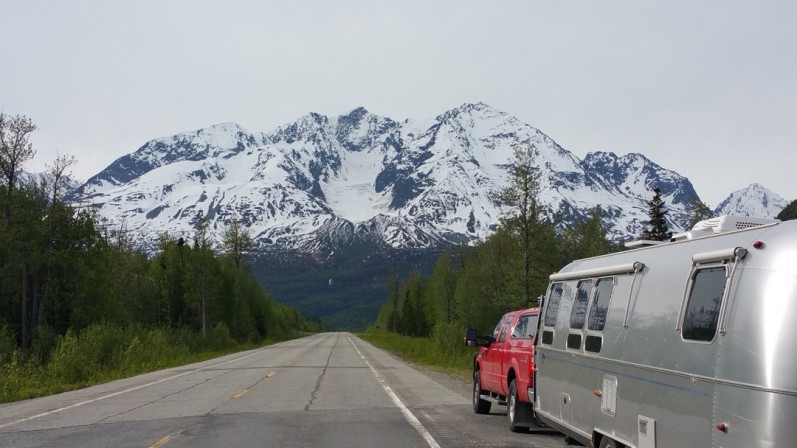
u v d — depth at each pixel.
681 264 6.68
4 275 44.56
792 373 4.98
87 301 48.81
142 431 12.16
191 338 51.56
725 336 5.59
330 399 17.38
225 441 11.04
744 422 5.27
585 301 9.14
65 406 16.75
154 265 70.56
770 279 5.29
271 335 101.38
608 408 7.99
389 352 51.91
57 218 46.53
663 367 6.62
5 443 11.11
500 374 13.16
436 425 12.90
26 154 41.78
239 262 82.88
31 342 45.62
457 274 70.62
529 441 11.18
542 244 35.12
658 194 44.47
